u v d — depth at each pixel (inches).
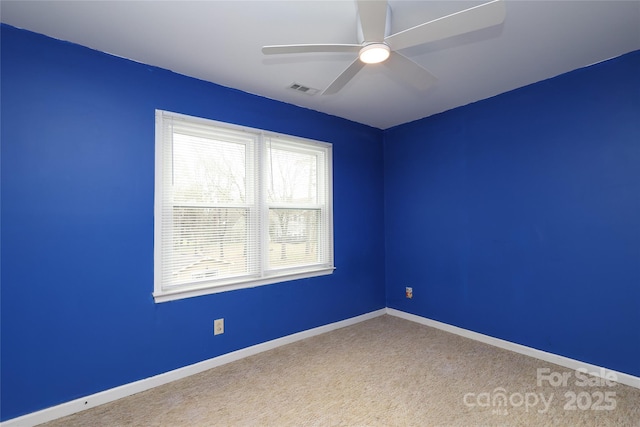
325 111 132.3
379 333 130.4
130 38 78.8
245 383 91.9
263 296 114.3
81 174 81.4
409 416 76.4
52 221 77.5
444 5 66.7
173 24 73.1
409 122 147.2
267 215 116.7
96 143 83.5
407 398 83.7
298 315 124.0
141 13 69.2
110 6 66.7
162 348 92.6
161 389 89.1
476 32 77.1
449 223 132.0
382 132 157.3
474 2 65.7
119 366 85.6
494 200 117.7
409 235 147.0
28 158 74.9
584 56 89.7
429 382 91.6
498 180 116.5
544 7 67.9
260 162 114.2
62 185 78.8
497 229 116.8
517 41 81.4
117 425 74.0
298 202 126.6
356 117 140.1
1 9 67.2
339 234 138.9
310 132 129.4
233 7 67.4
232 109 107.9
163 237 94.0
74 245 80.1
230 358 105.2
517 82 106.3
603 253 92.7
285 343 119.3
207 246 102.7
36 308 75.2
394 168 153.9
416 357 108.0
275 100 119.0
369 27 59.5
